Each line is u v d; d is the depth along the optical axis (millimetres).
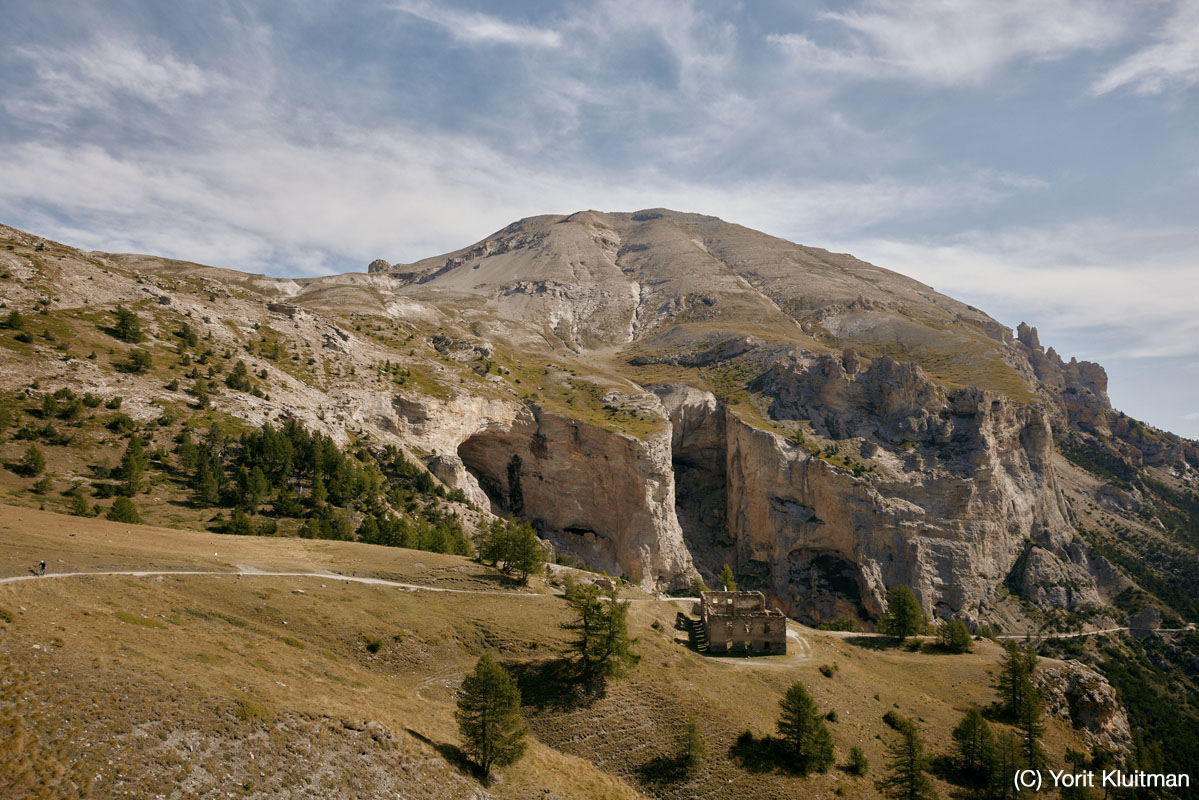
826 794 64875
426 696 61344
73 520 76688
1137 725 141875
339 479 127375
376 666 63938
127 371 130125
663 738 66938
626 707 69375
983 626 153750
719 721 70562
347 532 108625
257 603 65750
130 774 34281
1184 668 164125
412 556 97125
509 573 97688
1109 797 81062
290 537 101562
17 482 90688
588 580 109438
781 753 68562
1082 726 99312
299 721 43594
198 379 137000
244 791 36969
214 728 39438
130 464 100250
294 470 126312
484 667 52875
